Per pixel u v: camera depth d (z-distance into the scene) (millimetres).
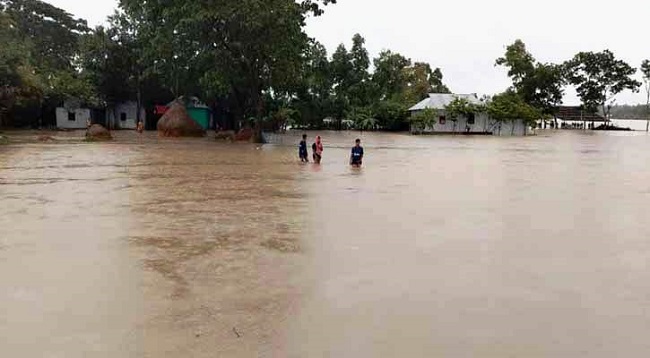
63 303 6223
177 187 15891
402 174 20031
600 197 14820
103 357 4898
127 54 55250
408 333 5504
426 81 91000
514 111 64562
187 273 7430
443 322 5793
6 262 7855
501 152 32844
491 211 12484
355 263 8000
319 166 22719
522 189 16297
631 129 90750
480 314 6031
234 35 37438
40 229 10047
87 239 9312
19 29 59844
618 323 5816
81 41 57562
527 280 7270
